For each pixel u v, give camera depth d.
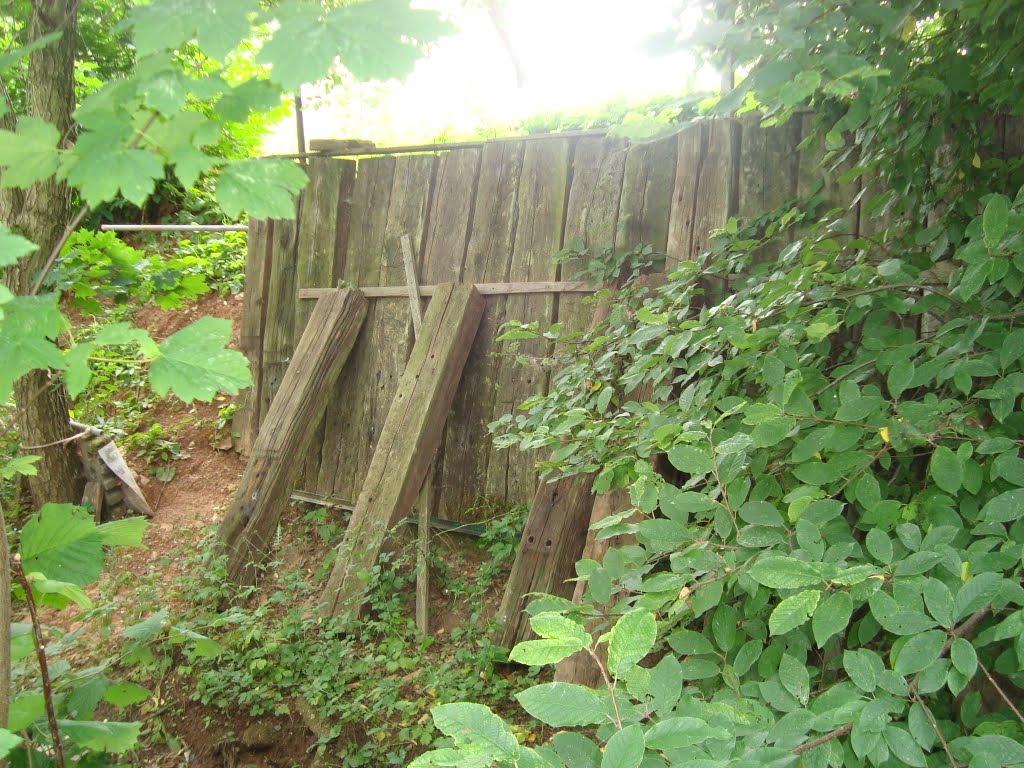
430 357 4.48
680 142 4.02
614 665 0.90
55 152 0.87
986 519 1.34
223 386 0.87
